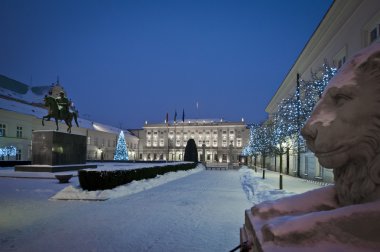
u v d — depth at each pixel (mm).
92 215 9219
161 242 6398
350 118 1979
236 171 41344
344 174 2162
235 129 100312
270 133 28594
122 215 9266
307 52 23406
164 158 102250
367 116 1956
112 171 14000
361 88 1981
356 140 1975
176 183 20969
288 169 30016
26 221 8305
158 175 21625
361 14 14602
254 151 41906
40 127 51219
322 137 2041
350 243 1659
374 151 1941
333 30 18094
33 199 12250
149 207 10734
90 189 13070
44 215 9148
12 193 13828
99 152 70562
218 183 21062
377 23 13594
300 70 27031
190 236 6895
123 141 55344
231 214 9531
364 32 14492
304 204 2402
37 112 52781
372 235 1642
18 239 6539
